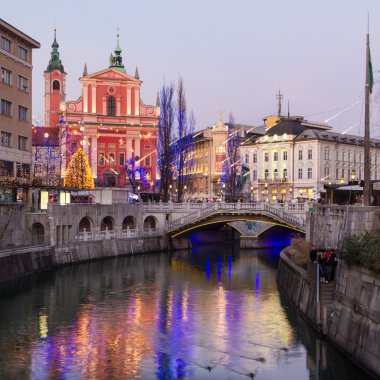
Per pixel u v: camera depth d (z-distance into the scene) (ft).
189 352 109.19
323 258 120.47
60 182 284.41
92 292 167.43
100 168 374.84
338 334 104.99
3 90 221.25
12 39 228.22
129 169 360.28
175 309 145.38
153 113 384.06
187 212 283.18
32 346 112.78
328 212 150.10
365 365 90.99
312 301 120.06
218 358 105.60
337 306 108.47
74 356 106.83
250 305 150.00
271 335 119.75
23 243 197.47
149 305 150.30
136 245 263.70
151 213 281.54
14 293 163.63
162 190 319.47
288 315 137.18
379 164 440.86
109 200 268.00
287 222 256.32
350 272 102.68
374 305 90.27
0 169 213.25
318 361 102.99
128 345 113.80
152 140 380.99
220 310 143.95
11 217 200.03
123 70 405.18
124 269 215.31
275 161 437.99
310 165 416.05
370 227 110.42
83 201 291.17
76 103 372.79
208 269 219.20
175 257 257.14
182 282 187.21
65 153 327.47
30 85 244.22
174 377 96.27
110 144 378.73
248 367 100.73
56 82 482.28
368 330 91.35
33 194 249.34
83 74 376.07
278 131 438.40
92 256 234.17
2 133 221.46
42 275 194.29
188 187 449.06
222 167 429.79
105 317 136.67
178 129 335.47
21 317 135.54
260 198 444.14
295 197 414.41
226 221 270.26
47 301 153.48
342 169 430.20
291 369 99.45
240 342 115.14
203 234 324.60
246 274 206.59
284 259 170.60
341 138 433.48
